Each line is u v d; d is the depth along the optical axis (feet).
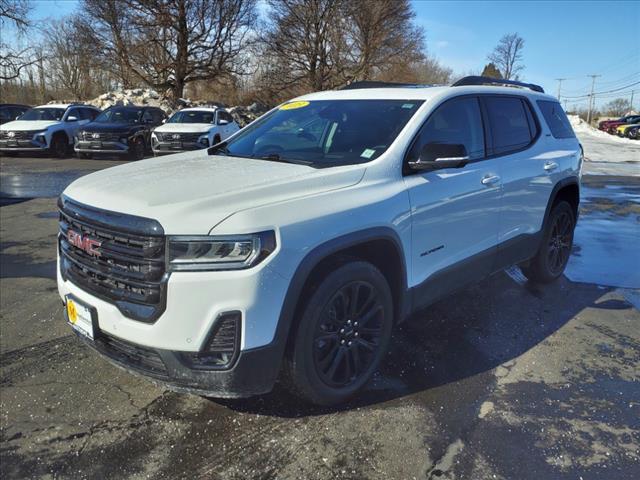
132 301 8.18
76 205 9.07
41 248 19.95
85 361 11.43
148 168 10.64
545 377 11.07
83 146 52.24
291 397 10.14
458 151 10.28
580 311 14.69
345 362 9.77
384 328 10.37
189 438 8.95
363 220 9.34
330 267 9.22
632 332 13.34
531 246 15.17
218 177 9.45
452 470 8.26
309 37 124.36
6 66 100.48
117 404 9.89
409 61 137.69
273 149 12.07
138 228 7.91
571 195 17.12
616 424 9.48
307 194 9.02
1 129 52.80
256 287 7.88
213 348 7.97
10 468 8.23
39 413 9.59
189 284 7.73
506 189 13.34
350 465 8.34
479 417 9.62
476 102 13.14
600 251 21.04
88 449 8.67
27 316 13.65
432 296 11.62
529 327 13.56
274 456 8.53
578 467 8.36
